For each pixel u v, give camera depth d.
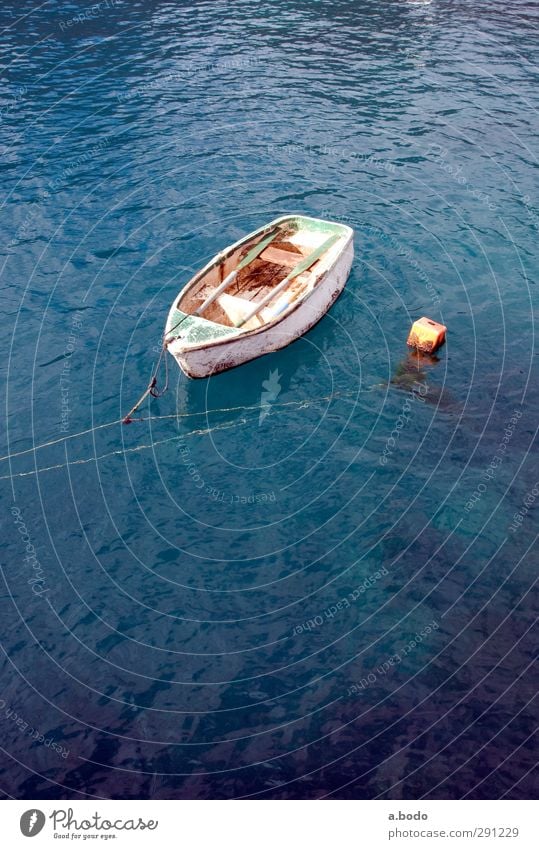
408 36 30.83
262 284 16.88
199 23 31.92
